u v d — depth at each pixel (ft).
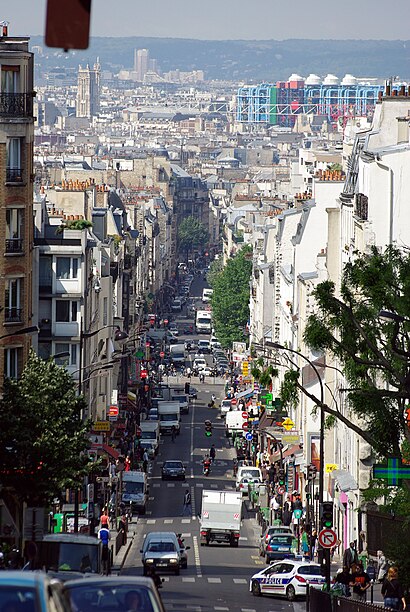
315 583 469.57
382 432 345.92
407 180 566.77
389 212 568.82
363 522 568.82
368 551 522.47
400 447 388.98
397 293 358.23
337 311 351.25
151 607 164.76
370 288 350.84
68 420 482.28
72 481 476.95
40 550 371.76
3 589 138.51
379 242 569.23
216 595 466.70
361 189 607.78
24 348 614.34
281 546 604.90
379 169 570.05
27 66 622.13
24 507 539.70
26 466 473.67
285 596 469.98
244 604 440.86
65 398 483.51
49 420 478.59
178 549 548.31
